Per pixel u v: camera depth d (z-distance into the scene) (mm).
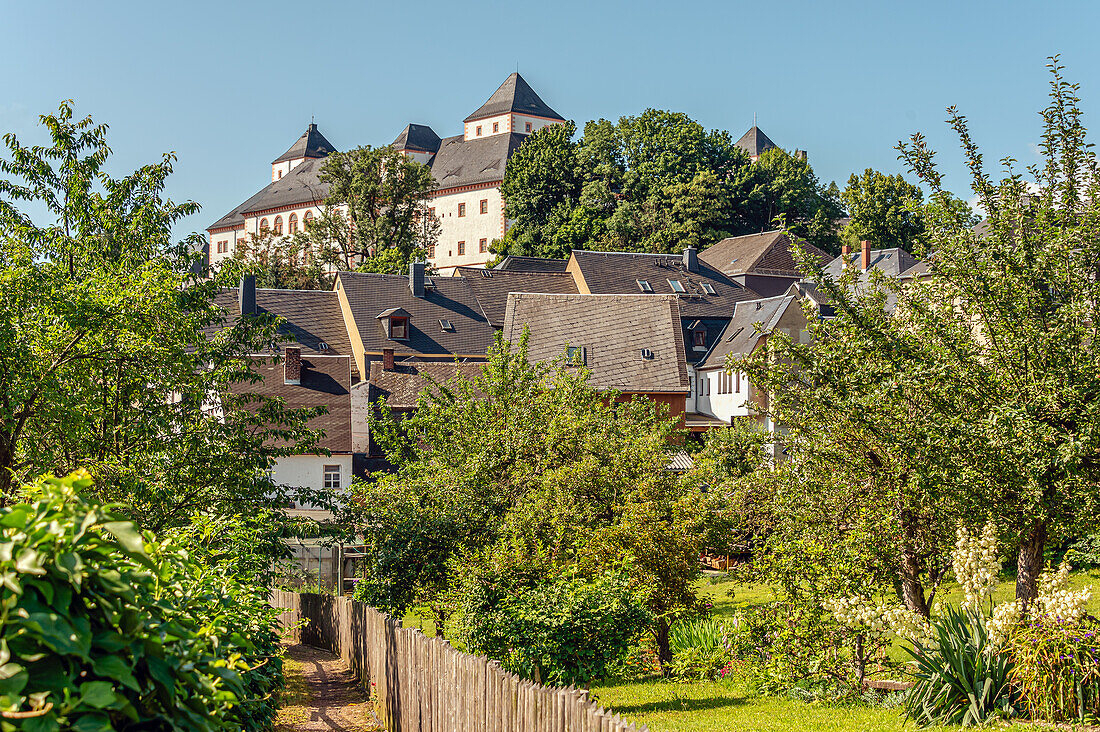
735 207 109375
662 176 110250
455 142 149000
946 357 15297
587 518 23375
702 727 14984
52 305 17891
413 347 66562
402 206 110625
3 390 17750
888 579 18438
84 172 23156
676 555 21281
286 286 98000
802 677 17750
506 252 112750
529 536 21828
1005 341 15125
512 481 26906
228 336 23953
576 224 107875
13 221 21891
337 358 53219
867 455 17406
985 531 14797
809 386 17891
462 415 31375
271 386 50406
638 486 23062
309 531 23359
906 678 16703
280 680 13359
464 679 11297
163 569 4902
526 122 146500
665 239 103812
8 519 3525
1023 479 14305
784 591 18422
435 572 23188
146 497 19391
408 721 13633
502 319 74188
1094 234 15008
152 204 23828
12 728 3141
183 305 21812
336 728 15062
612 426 29469
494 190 131625
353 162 110188
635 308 59625
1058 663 12891
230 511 20562
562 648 16328
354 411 50156
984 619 14383
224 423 22688
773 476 18922
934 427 14992
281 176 166875
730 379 64062
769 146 154625
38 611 3348
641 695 19078
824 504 18234
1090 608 21453
